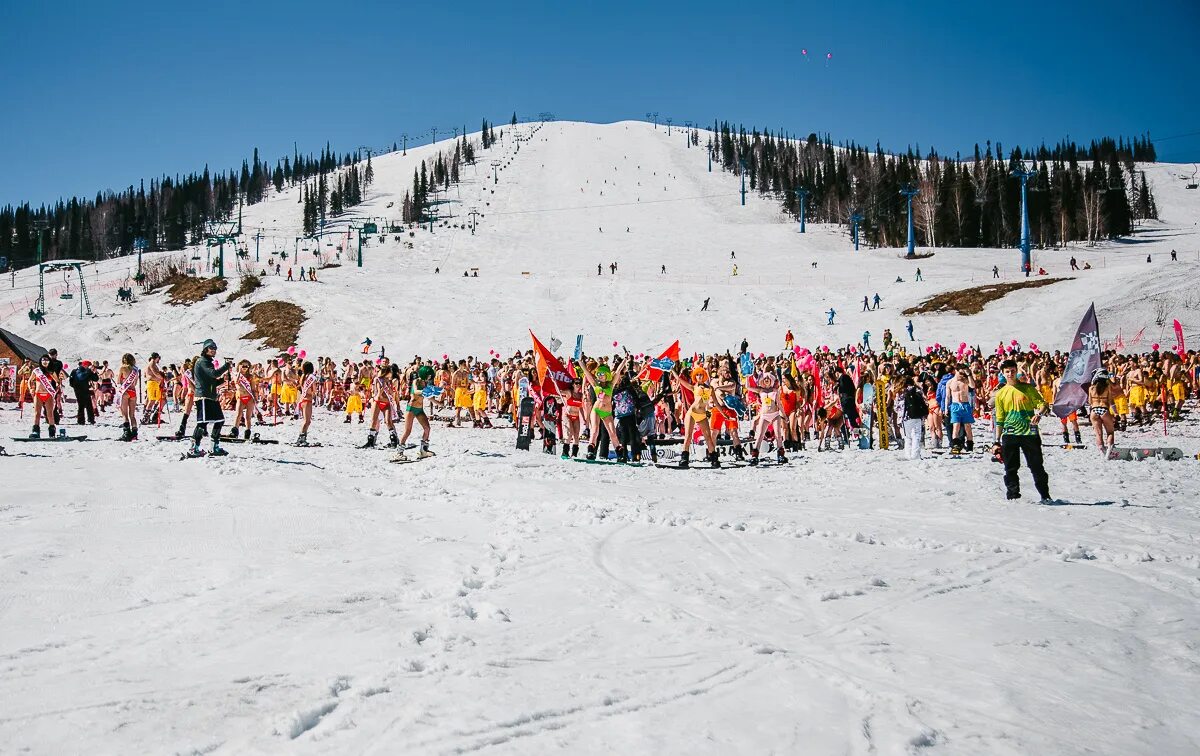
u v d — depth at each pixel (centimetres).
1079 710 320
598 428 1353
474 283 5750
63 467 1045
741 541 648
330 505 789
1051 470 1180
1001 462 1265
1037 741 289
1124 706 324
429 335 4456
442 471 1073
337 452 1363
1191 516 787
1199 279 4078
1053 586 516
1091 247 8975
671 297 5212
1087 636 412
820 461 1345
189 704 311
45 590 470
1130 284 4175
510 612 450
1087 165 15988
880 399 1612
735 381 1402
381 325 4659
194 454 1152
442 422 2403
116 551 573
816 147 17050
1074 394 1498
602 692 331
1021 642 403
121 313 5325
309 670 351
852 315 4625
